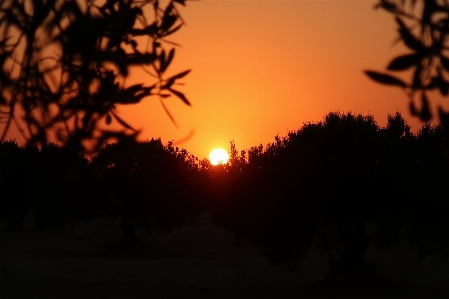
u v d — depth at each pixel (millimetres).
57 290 27453
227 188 28234
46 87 3969
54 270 36125
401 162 25750
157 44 4238
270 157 27625
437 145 24828
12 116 3998
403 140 25953
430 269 36250
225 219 28406
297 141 27266
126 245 47719
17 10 4039
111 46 4047
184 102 4152
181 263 41969
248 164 28250
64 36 3971
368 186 26047
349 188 26219
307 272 36438
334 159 26438
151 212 47594
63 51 3971
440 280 31219
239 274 35594
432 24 3518
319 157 26484
